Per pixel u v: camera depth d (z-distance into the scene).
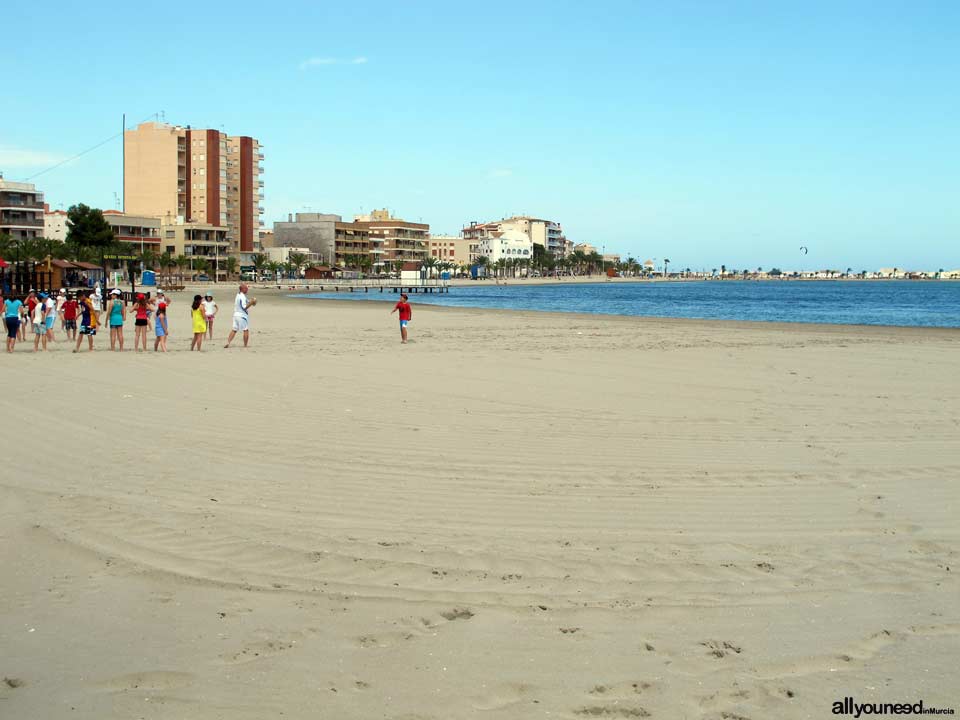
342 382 18.53
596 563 7.10
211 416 13.95
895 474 10.27
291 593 6.44
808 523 8.27
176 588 6.52
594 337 34.69
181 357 24.00
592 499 9.03
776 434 12.76
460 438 12.25
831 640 5.68
